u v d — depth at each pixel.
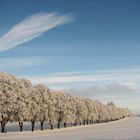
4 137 73.00
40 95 109.81
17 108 89.31
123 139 59.31
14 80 94.69
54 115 120.38
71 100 150.12
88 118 182.12
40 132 95.06
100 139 61.22
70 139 63.00
